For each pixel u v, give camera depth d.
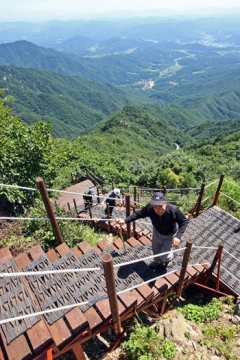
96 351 4.46
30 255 4.72
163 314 5.25
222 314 5.36
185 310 5.40
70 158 17.48
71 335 3.43
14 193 7.75
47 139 9.61
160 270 4.86
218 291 5.95
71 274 4.28
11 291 3.79
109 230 8.61
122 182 18.20
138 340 4.14
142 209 4.27
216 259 5.63
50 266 4.36
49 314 3.62
